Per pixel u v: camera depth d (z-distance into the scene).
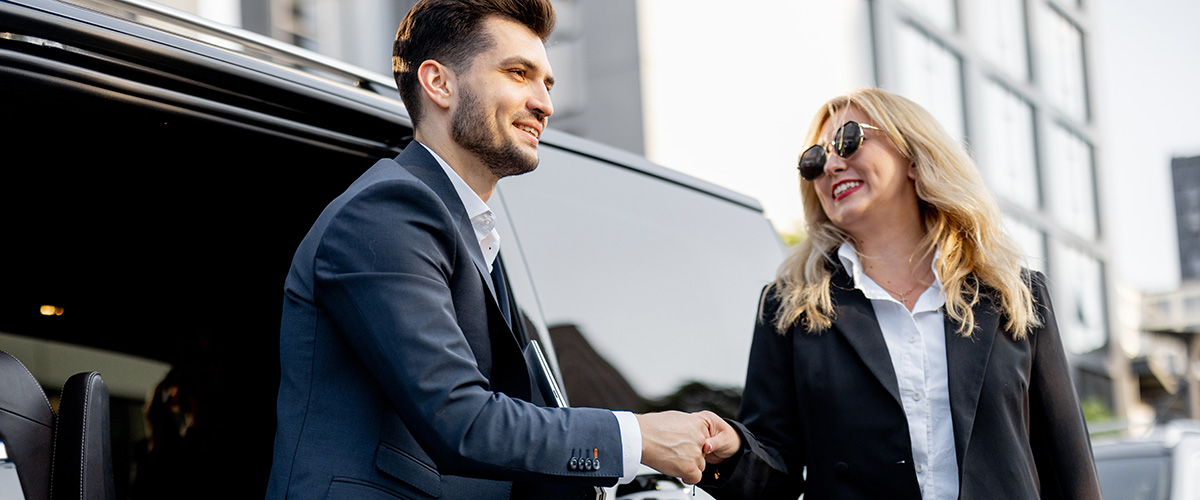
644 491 1.84
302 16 6.78
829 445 1.89
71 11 1.43
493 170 1.66
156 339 2.12
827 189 2.04
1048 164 25.28
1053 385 1.92
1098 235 27.64
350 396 1.44
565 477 1.44
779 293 2.07
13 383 1.54
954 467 1.83
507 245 1.89
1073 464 1.89
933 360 1.90
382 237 1.42
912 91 19.22
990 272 1.93
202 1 5.67
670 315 2.25
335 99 1.73
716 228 2.60
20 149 1.71
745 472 1.87
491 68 1.62
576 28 12.70
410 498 1.43
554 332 1.90
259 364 2.10
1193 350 27.02
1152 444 3.67
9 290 2.00
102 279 2.07
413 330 1.38
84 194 1.89
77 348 2.06
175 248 2.05
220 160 1.81
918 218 2.04
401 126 1.83
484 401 1.40
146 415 2.10
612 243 2.19
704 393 2.22
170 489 2.08
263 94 1.65
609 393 1.95
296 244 2.04
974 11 22.53
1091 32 28.75
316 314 1.47
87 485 1.56
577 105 12.62
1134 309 28.38
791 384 2.02
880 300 1.94
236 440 2.10
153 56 1.50
